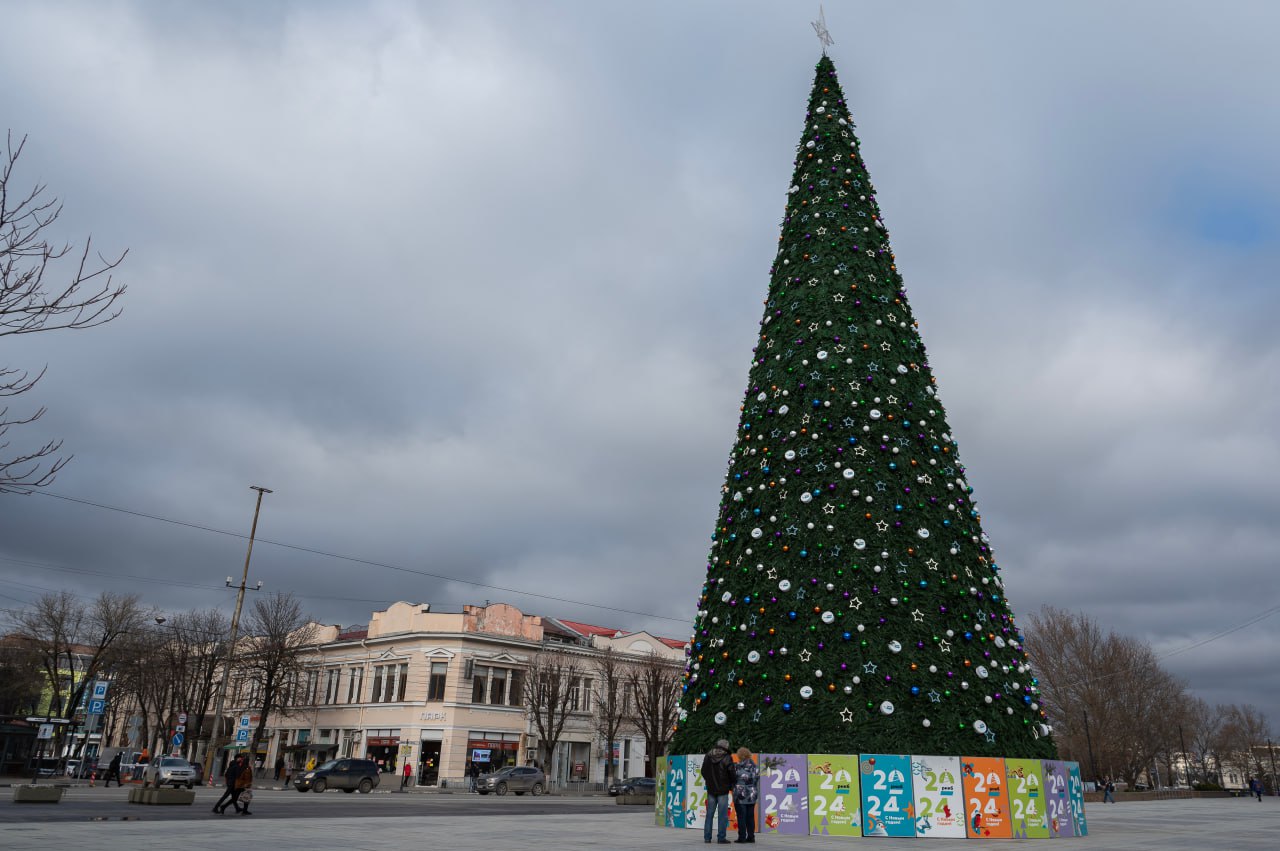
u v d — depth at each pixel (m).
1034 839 14.27
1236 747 108.75
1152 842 14.02
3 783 40.75
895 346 18.16
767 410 17.88
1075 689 61.00
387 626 60.44
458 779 53.28
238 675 61.25
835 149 20.59
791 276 19.23
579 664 60.78
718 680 16.22
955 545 16.27
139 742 59.25
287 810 23.00
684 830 15.02
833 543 15.95
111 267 9.48
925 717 14.53
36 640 57.16
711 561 17.92
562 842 12.18
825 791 14.13
